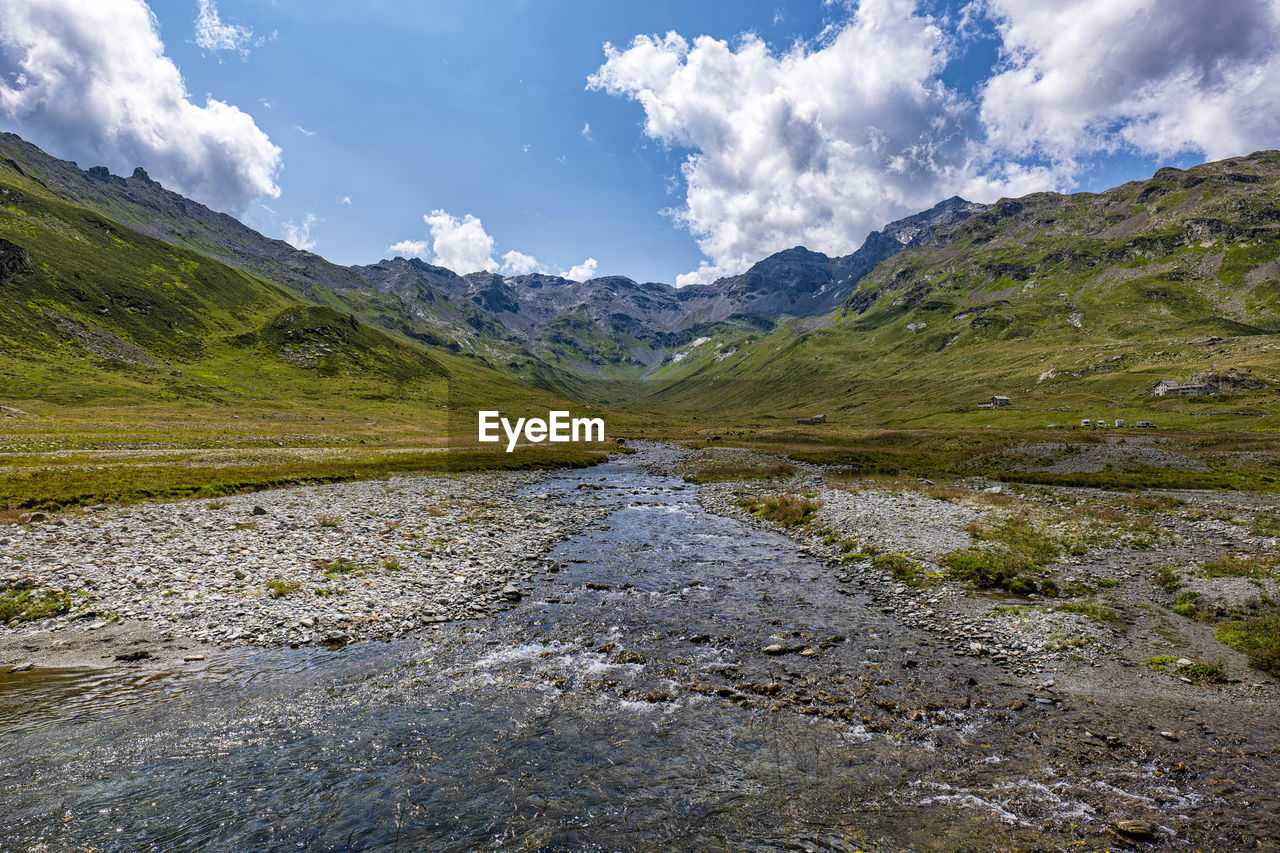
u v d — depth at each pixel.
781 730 12.57
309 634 17.44
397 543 28.36
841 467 75.81
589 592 22.67
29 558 21.59
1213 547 27.25
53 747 11.19
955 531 30.58
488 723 12.77
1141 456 64.94
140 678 14.31
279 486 46.00
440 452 85.81
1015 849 8.88
